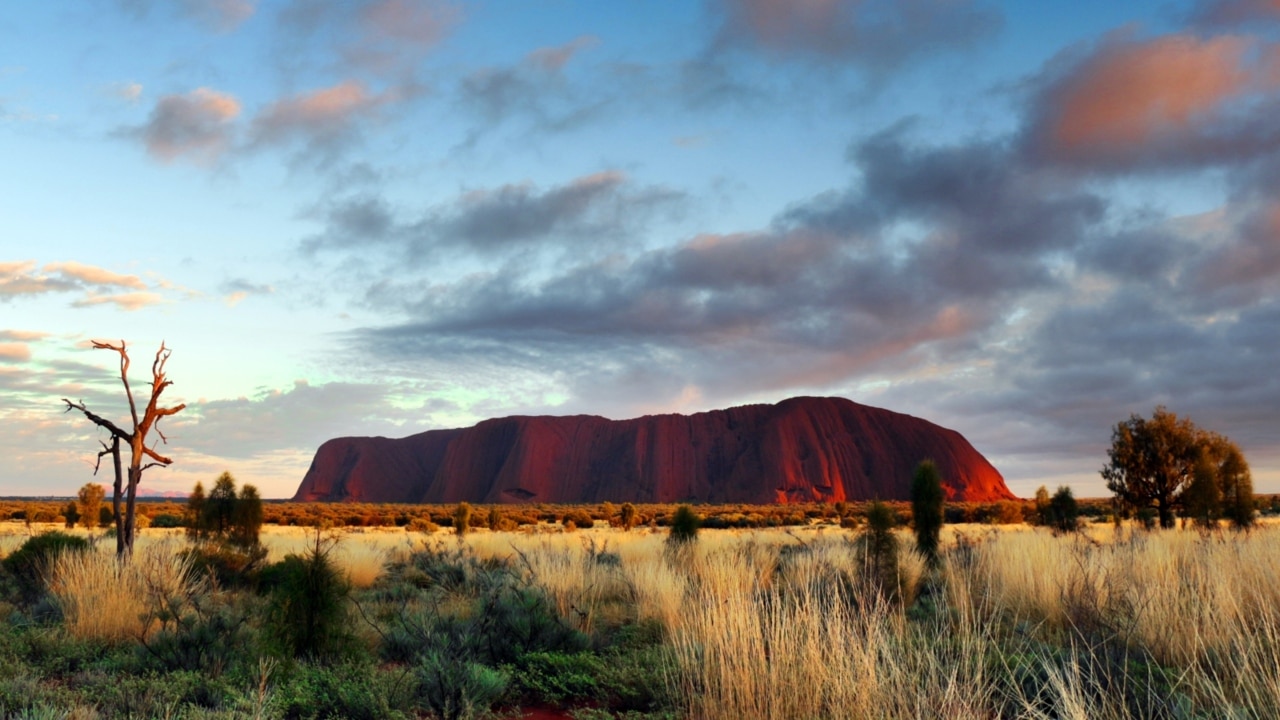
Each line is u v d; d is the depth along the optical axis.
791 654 5.59
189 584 11.30
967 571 10.70
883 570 10.09
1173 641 6.23
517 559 15.89
